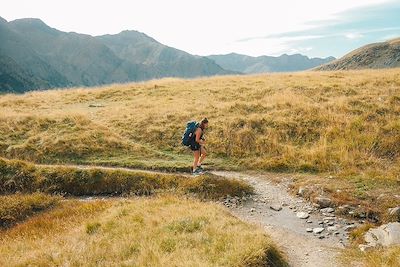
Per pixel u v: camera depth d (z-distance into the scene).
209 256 10.57
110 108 35.06
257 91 37.06
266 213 16.84
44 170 21.33
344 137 25.22
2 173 21.16
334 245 13.62
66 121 29.38
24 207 18.33
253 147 25.19
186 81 47.16
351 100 31.08
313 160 22.73
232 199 18.31
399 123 25.84
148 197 19.00
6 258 11.39
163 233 12.36
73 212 17.00
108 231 13.03
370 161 22.00
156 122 29.69
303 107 30.00
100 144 25.84
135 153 24.98
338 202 17.08
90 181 20.70
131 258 10.60
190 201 16.84
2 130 27.75
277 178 21.19
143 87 44.19
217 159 24.12
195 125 21.17
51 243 12.41
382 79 38.00
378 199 17.00
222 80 45.28
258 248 11.05
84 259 10.62
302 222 15.79
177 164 22.80
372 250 12.53
